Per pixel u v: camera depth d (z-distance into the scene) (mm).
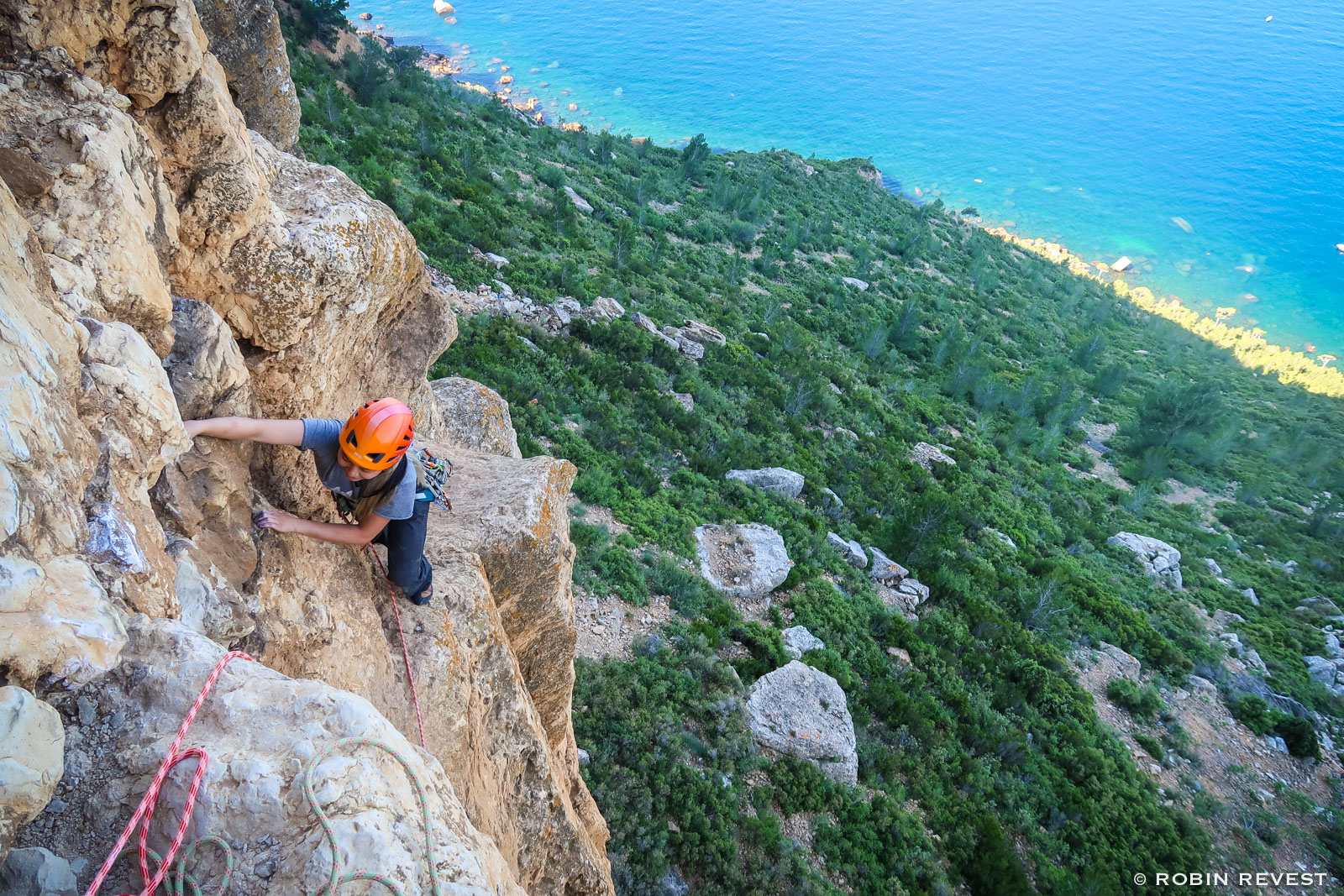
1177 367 75312
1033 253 100188
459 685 4223
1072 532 36469
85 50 2865
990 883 15250
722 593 19062
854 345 50312
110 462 2262
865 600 22156
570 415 23625
